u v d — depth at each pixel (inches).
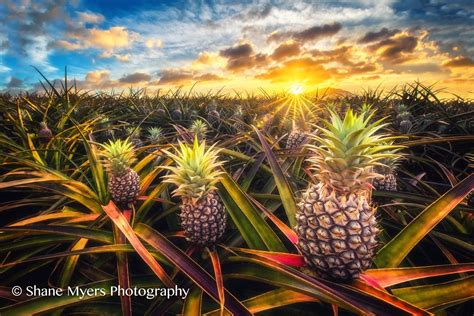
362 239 87.1
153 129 296.4
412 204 134.7
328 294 79.6
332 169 94.2
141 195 173.8
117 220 128.2
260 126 325.4
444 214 99.7
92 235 122.7
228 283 120.0
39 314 89.9
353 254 86.7
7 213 187.5
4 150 238.1
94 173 163.8
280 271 90.0
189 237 120.0
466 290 83.0
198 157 126.0
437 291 85.4
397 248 100.0
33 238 129.6
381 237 128.9
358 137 91.7
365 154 93.7
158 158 209.8
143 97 561.9
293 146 224.2
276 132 346.0
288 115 353.7
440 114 321.1
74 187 157.8
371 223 91.4
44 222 150.4
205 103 514.6
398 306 77.4
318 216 91.1
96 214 148.9
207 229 115.7
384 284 89.4
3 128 298.7
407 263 117.4
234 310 85.1
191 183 118.4
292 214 120.6
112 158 150.7
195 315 88.0
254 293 114.3
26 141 235.5
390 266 97.3
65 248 151.2
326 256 89.7
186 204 121.0
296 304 101.3
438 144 258.4
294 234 113.0
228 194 132.3
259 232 116.6
